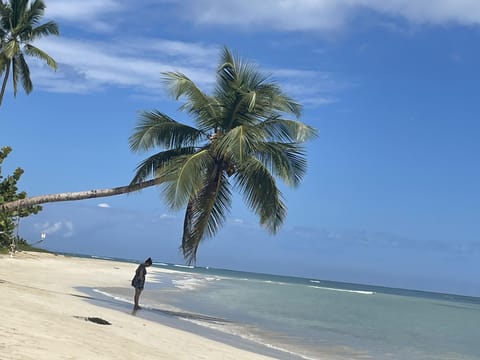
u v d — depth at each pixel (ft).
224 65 65.92
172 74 64.85
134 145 66.44
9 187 116.06
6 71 103.30
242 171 65.16
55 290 79.30
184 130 67.31
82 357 28.37
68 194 66.85
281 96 66.54
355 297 228.02
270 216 65.36
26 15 104.32
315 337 67.62
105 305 67.00
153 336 44.29
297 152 66.03
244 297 134.41
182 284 164.66
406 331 90.53
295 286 305.94
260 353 48.37
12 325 33.17
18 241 179.73
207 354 40.81
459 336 90.27
